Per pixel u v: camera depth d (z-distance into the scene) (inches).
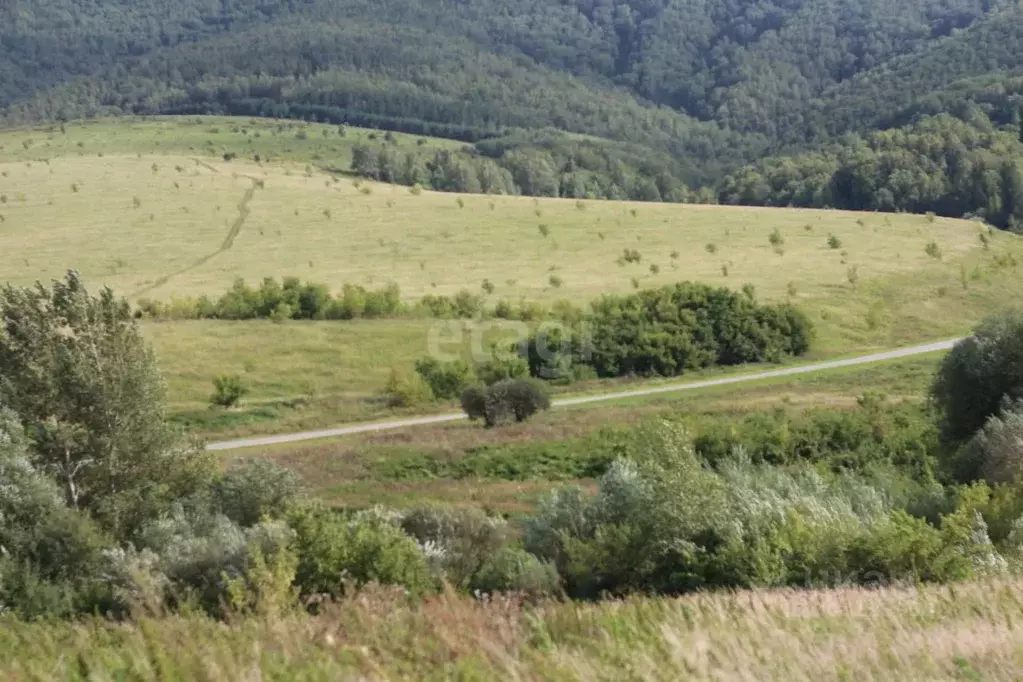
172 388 2481.5
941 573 535.8
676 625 329.4
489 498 1328.7
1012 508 707.4
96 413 1102.4
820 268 3969.0
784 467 1290.6
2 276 4411.9
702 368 2790.4
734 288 3622.0
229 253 4803.2
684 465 719.1
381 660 292.0
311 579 605.9
